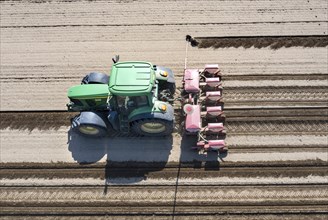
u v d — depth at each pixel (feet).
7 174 34.91
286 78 38.93
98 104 35.17
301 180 33.40
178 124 36.83
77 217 32.68
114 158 35.27
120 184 33.96
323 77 38.81
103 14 44.39
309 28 42.06
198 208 32.58
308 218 31.83
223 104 37.73
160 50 41.37
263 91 38.29
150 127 34.50
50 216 32.81
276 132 35.94
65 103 38.68
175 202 32.91
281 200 32.60
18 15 44.91
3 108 38.68
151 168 34.60
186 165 34.58
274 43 41.24
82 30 43.29
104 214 32.71
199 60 40.55
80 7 45.11
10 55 41.98
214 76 38.70
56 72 40.63
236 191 33.14
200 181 33.76
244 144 35.42
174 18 43.60
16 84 40.11
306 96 37.83
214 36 42.04
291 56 40.29
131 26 43.29
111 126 36.37
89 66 40.78
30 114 38.19
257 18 43.14
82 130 35.06
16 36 43.32
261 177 33.68
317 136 35.58
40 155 35.81
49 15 44.70
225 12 43.78
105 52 41.55
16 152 36.04
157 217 32.37
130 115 33.09
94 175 34.53
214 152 35.09
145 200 33.14
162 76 35.09
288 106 37.32
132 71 32.01
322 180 33.32
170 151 35.35
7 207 33.37
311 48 40.70
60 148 36.17
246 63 40.11
